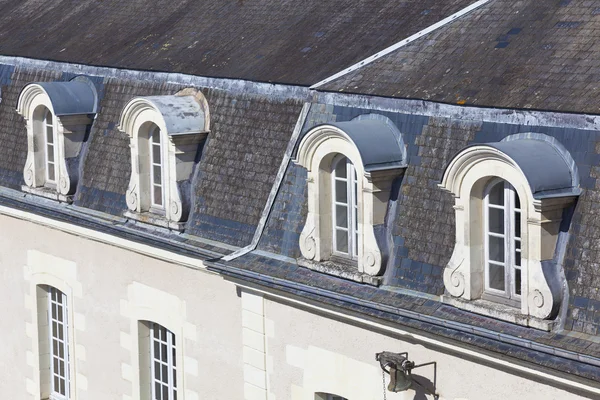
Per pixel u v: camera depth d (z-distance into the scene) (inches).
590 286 1155.9
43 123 1907.0
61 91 1836.9
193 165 1644.9
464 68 1375.5
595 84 1228.5
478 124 1291.8
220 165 1603.1
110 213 1768.0
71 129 1833.2
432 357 1306.6
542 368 1162.0
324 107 1480.1
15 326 2053.4
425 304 1294.3
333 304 1373.0
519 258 1229.1
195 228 1619.1
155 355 1787.6
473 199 1246.3
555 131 1214.3
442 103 1330.0
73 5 2181.3
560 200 1174.3
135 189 1706.4
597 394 1139.3
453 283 1267.2
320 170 1416.1
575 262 1171.3
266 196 1530.5
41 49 2034.9
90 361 1882.4
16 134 1993.1
